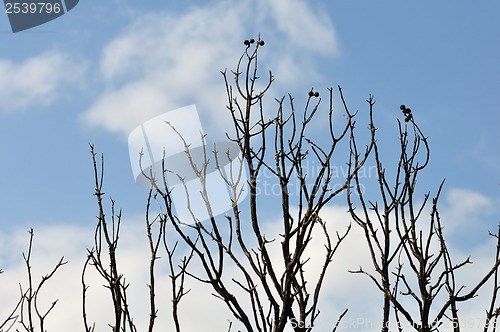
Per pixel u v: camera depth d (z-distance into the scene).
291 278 2.81
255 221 2.98
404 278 3.59
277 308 2.89
